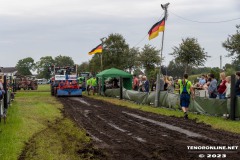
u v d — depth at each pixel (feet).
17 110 63.10
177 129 43.68
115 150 31.83
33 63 615.98
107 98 105.91
